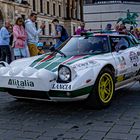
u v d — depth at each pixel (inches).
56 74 223.3
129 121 210.8
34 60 255.1
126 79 280.1
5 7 1980.8
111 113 231.9
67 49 273.3
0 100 280.5
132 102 266.1
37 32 437.4
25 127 202.5
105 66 244.8
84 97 227.1
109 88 249.9
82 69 225.8
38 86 220.7
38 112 239.1
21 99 271.1
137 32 685.3
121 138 179.3
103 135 184.5
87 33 289.6
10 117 226.7
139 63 297.3
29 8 2298.2
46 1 2765.7
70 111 239.8
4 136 186.4
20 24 420.2
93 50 267.9
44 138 181.8
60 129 197.0
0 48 509.7
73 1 3341.5
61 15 3117.6
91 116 225.1
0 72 237.5
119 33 304.7
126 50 284.8
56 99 223.6
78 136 183.8
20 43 417.1
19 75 229.5
